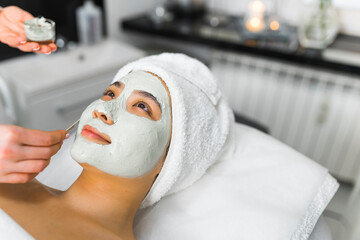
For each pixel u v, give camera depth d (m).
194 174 0.75
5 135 0.50
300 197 0.78
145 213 0.77
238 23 1.88
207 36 1.70
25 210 0.58
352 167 1.71
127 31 1.90
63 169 0.83
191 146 0.69
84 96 1.53
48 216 0.59
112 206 0.64
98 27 1.67
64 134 0.60
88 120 0.63
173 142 0.66
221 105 0.79
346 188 1.73
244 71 1.74
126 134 0.60
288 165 0.84
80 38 1.70
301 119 1.72
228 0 1.99
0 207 0.58
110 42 1.76
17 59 1.50
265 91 1.74
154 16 1.88
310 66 1.53
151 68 0.70
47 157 0.55
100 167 0.60
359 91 1.52
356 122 1.59
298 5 1.80
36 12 1.49
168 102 0.66
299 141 1.79
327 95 1.59
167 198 0.79
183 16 1.96
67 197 0.64
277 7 1.85
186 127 0.67
